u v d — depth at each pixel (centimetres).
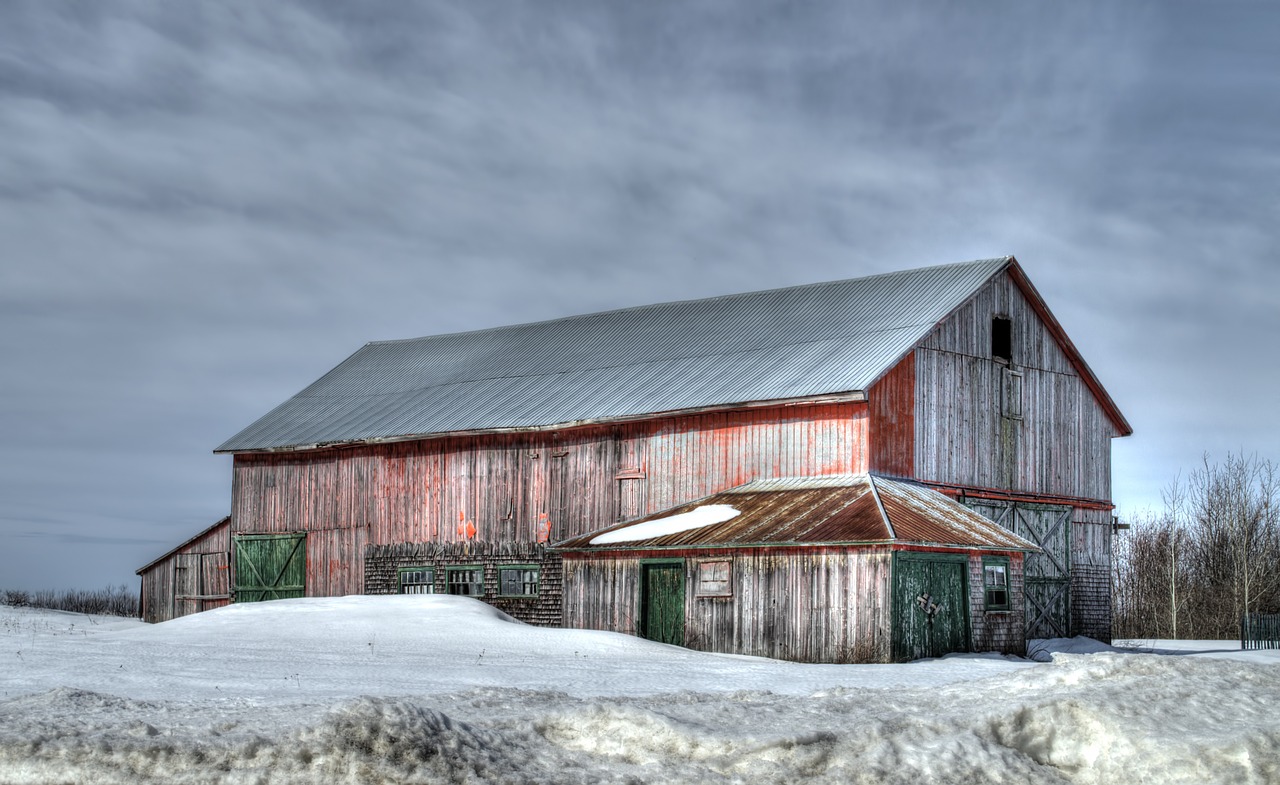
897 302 3812
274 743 1101
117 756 1087
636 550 3316
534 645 2878
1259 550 5528
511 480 3994
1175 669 1348
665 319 4475
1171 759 1111
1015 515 3744
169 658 2378
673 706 1345
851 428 3334
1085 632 3972
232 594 4625
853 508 3086
